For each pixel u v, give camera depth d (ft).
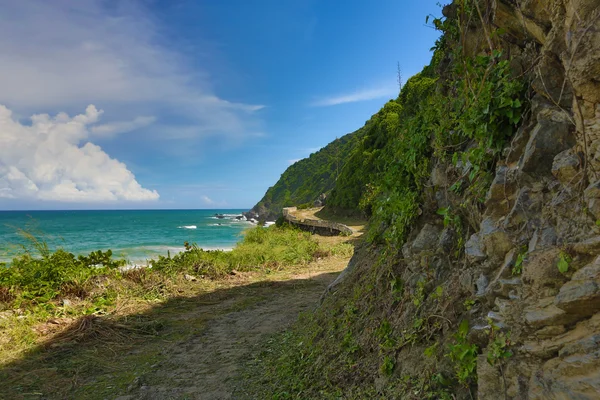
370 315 11.19
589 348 4.73
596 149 5.39
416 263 9.69
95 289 25.21
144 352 16.65
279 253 41.83
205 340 17.87
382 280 11.59
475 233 7.68
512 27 7.75
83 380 13.83
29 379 13.85
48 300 22.72
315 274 34.91
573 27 5.78
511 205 6.83
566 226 5.58
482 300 6.72
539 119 6.49
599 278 4.82
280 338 16.76
